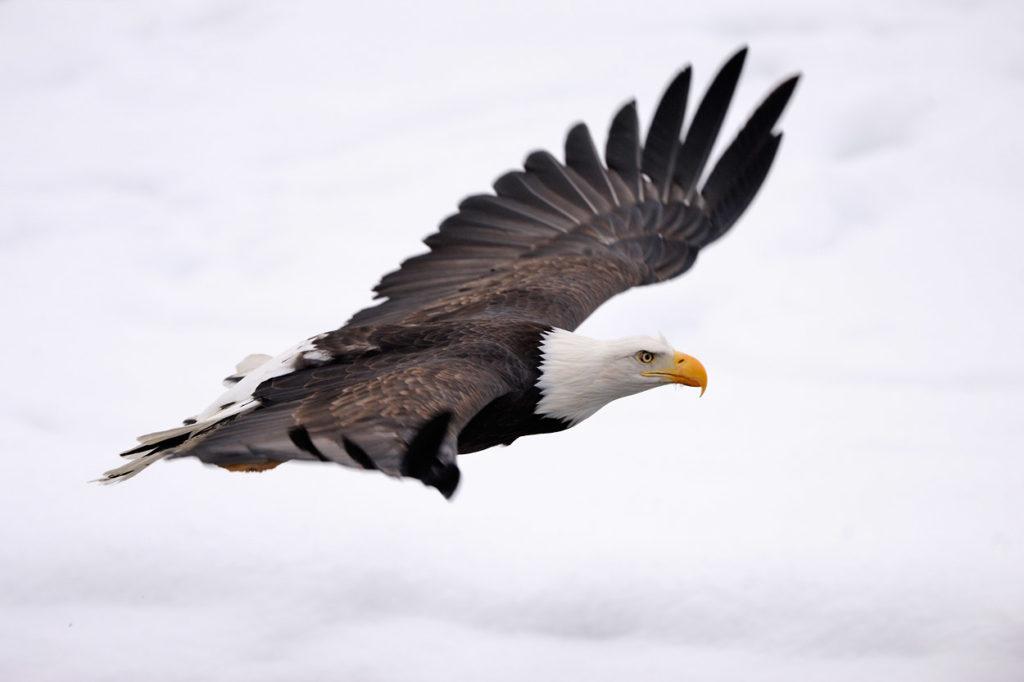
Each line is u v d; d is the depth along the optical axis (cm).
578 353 1020
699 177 1313
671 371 1027
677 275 1251
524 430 1024
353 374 921
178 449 839
